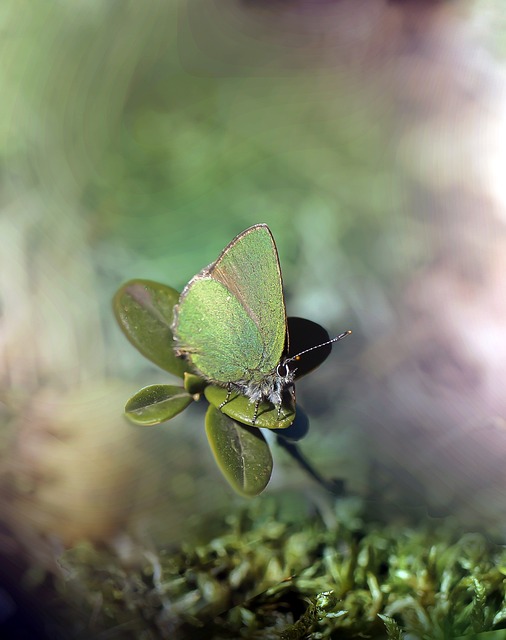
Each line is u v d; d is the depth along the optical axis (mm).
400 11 242
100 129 232
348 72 240
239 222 220
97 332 205
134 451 190
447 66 238
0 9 238
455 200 221
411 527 182
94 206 222
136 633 174
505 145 227
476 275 209
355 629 173
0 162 226
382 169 227
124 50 240
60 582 178
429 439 189
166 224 219
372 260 214
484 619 171
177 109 236
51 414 194
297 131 232
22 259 212
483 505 183
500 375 197
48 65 234
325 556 180
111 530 183
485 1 241
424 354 200
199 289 170
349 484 187
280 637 172
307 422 184
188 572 179
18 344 204
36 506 185
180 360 175
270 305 170
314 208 220
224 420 171
